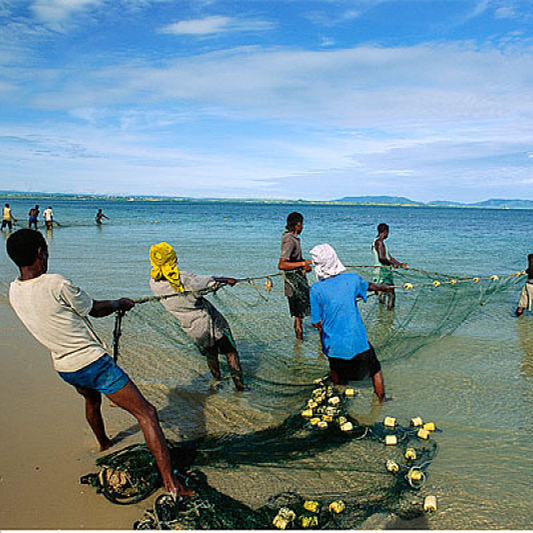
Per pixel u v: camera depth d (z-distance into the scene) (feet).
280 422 14.75
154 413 10.94
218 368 17.66
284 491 11.10
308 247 68.90
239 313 25.90
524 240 88.22
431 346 21.70
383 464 12.34
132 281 36.27
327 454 12.84
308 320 25.67
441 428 14.30
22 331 23.53
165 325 18.35
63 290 10.36
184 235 88.94
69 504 10.42
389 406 15.85
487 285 24.85
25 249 10.33
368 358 16.05
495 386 17.38
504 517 10.09
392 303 24.02
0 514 9.99
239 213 274.16
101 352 10.78
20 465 11.87
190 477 11.58
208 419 14.87
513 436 13.74
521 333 23.98
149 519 9.76
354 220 203.31
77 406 15.38
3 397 15.93
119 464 11.24
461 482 11.43
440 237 96.27
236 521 9.80
